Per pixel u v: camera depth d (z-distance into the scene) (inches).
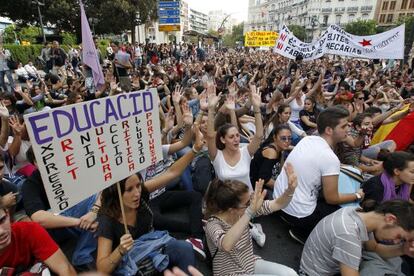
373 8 2679.6
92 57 218.8
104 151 75.2
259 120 127.0
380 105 283.1
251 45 857.5
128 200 82.7
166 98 256.7
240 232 77.5
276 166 143.3
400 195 113.3
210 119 125.5
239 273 84.8
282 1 3791.8
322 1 2930.6
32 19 1035.3
